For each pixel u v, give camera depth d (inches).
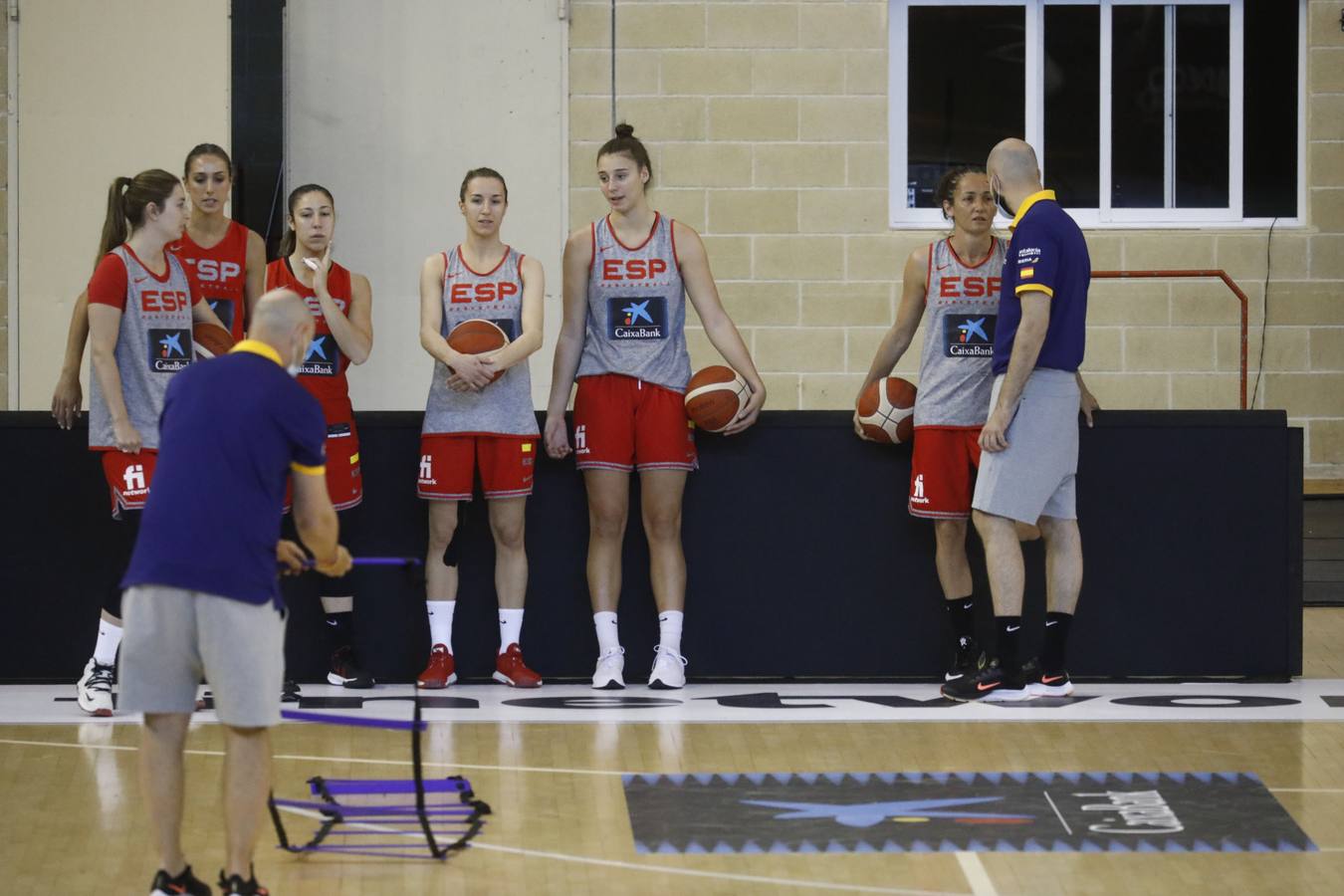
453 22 1284.4
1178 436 800.3
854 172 1318.9
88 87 1224.8
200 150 771.4
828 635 802.8
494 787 605.3
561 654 803.4
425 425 769.6
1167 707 738.2
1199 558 802.8
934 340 772.6
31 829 554.3
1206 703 748.0
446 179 1288.1
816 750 659.4
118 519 733.3
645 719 712.4
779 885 501.0
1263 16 1348.4
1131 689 782.5
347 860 523.5
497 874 510.0
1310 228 1343.5
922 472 773.3
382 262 1285.7
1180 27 1348.4
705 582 801.6
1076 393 738.2
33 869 512.4
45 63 1222.9
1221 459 800.9
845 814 572.1
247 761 462.9
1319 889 500.4
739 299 1323.8
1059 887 501.4
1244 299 1135.6
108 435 710.5
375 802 581.9
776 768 632.4
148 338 711.1
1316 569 1078.4
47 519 786.8
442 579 781.3
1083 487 799.7
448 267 775.7
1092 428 797.9
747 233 1320.1
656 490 773.3
